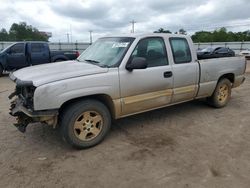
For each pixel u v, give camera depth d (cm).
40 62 1314
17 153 378
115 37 470
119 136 438
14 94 411
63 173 325
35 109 340
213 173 322
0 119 525
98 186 299
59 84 347
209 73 533
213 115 548
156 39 450
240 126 484
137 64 392
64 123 370
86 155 373
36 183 304
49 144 409
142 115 545
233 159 357
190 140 421
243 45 4291
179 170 330
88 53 489
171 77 461
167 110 580
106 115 404
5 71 1295
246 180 307
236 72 603
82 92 364
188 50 496
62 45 3956
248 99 693
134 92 420
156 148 393
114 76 392
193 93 514
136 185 300
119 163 349
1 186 298
